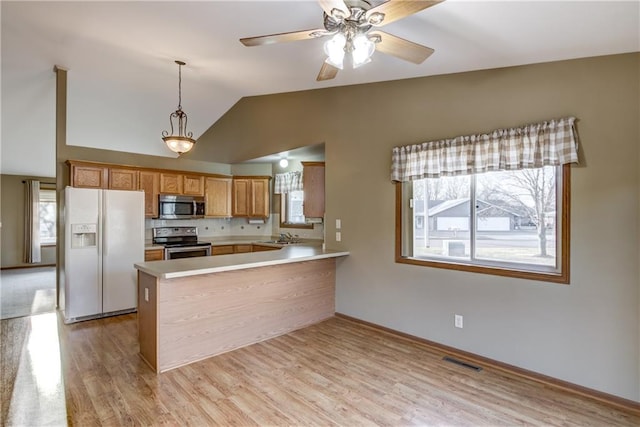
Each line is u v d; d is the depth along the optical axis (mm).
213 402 2402
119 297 4391
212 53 3471
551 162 2580
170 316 2900
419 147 3371
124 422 2168
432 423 2186
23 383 2660
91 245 4203
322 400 2439
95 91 4820
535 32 2180
